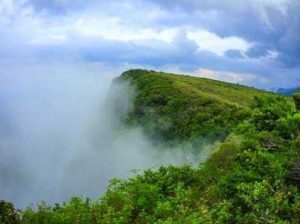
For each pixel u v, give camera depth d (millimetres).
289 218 16391
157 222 17156
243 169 19891
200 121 93812
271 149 20828
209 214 17047
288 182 18594
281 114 23312
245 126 23656
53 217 18172
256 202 17062
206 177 22750
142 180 22875
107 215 18453
